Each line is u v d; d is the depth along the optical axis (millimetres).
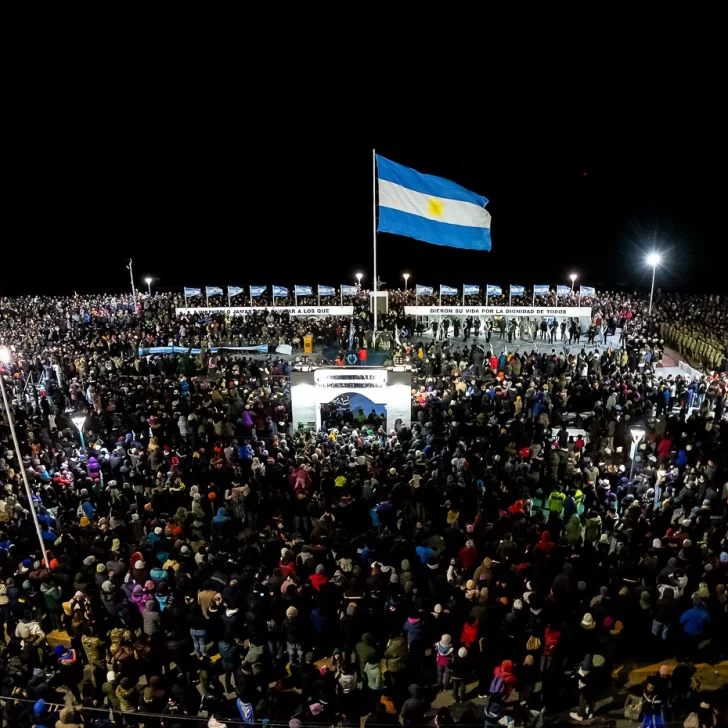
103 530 12727
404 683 9266
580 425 22000
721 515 13938
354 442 17469
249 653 9461
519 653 9672
